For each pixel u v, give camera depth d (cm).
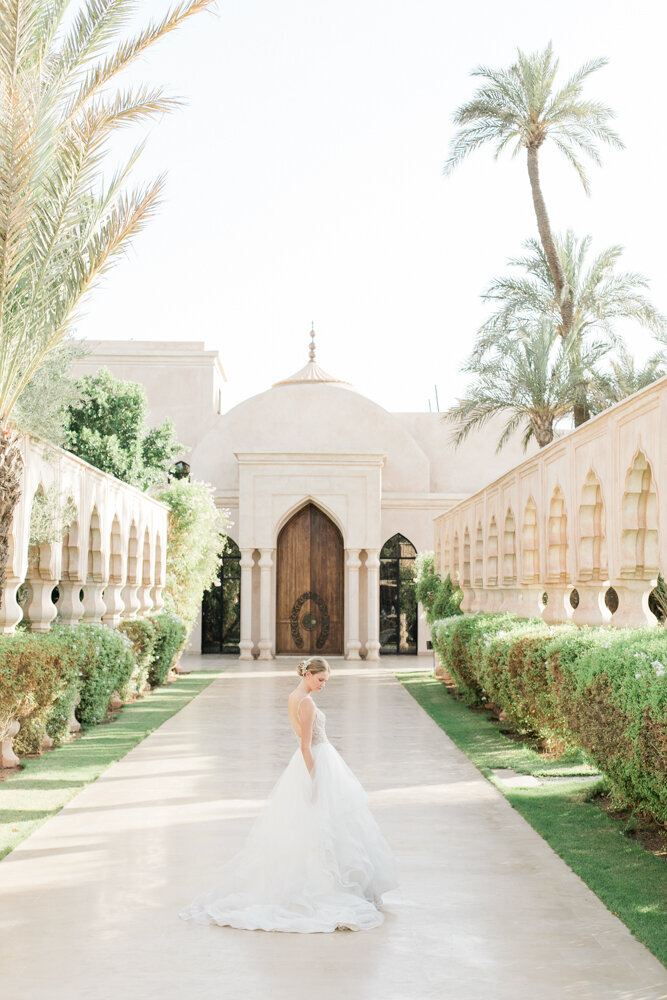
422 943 521
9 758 1055
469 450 3462
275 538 3088
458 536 2225
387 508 3275
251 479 3066
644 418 888
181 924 550
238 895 576
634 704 670
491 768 1077
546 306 2345
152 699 1811
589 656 812
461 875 655
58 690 1121
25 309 912
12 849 716
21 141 798
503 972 480
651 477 935
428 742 1292
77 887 622
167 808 866
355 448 3322
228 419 3322
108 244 917
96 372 3400
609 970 482
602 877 638
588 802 877
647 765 663
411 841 752
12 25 777
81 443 2648
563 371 2281
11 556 1041
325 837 576
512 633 1236
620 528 963
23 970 481
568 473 1182
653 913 562
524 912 575
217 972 479
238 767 1085
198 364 3425
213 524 2570
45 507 1198
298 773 593
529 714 1158
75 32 867
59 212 896
